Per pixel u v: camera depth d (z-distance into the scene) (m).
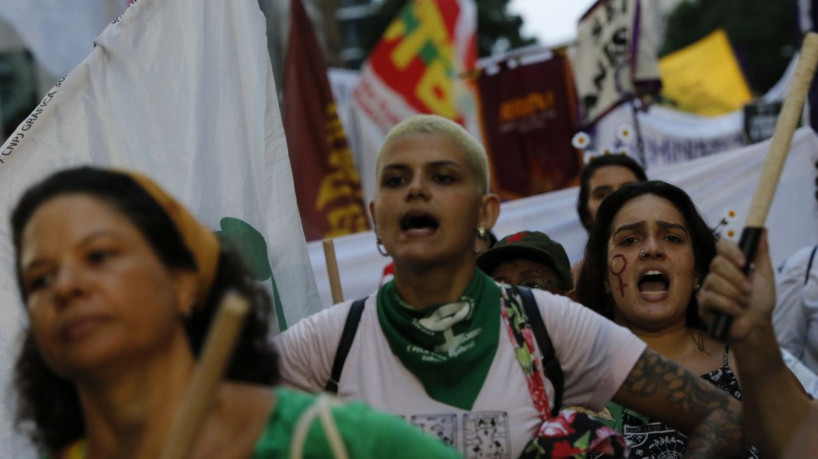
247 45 3.34
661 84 6.79
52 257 1.67
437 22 8.14
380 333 2.48
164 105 3.32
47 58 6.78
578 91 6.99
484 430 2.33
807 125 6.34
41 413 1.91
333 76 9.61
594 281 3.56
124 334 1.66
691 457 2.38
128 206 1.72
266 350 1.94
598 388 2.48
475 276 2.49
